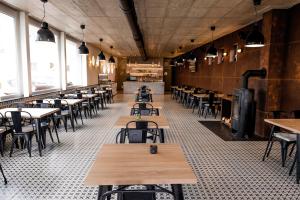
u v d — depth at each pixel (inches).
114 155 91.1
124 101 537.6
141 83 730.2
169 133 252.7
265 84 237.3
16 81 264.7
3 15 241.0
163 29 331.9
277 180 144.0
